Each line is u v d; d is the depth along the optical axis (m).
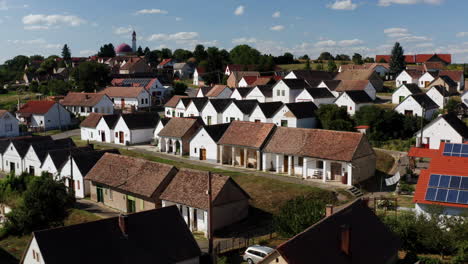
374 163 53.81
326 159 50.31
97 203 52.19
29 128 95.19
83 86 127.62
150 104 111.12
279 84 89.56
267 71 152.38
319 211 33.47
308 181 51.41
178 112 90.19
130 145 76.44
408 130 68.00
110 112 104.62
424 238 30.81
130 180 48.03
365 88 93.81
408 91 88.50
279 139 56.53
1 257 41.38
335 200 45.41
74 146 68.31
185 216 42.66
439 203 32.69
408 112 75.25
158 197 44.88
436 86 85.44
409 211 37.66
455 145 38.41
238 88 95.69
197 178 43.75
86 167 55.25
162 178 45.59
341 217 28.06
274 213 44.62
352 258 25.19
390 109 77.69
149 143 78.06
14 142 67.94
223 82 140.50
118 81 129.12
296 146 54.12
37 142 66.12
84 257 28.27
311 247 24.23
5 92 147.00
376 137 66.69
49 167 59.47
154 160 64.81
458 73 111.06
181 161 63.19
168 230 32.56
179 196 42.78
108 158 53.47
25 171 61.34
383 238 28.94
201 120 71.81
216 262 33.03
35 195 48.47
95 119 84.25
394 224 32.69
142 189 45.75
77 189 55.53
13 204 54.00
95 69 130.50
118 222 31.11
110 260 28.83
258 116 73.69
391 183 44.75
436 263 28.91
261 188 50.28
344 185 49.31
